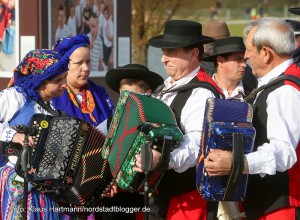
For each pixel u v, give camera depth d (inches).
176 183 275.6
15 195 280.7
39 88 286.5
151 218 281.6
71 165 277.4
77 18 456.8
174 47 274.2
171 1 653.9
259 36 255.1
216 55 363.3
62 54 320.2
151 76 315.0
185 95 273.7
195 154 261.9
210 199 244.1
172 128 255.4
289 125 245.4
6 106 281.9
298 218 253.6
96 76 473.4
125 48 492.4
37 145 272.8
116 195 315.9
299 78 250.8
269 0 3009.4
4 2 444.5
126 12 490.6
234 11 2847.0
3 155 284.7
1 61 447.8
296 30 389.1
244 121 243.9
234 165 237.0
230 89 366.0
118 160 262.8
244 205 263.3
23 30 436.5
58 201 285.6
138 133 254.1
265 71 257.9
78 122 276.4
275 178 253.6
